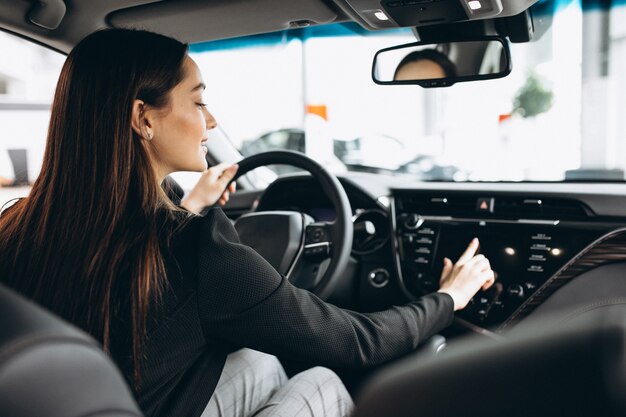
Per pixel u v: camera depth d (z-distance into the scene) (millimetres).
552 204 1806
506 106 7121
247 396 1305
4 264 947
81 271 896
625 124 4367
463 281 1296
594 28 4473
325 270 1693
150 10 1606
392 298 2049
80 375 430
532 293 1774
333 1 1461
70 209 953
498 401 347
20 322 430
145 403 895
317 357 989
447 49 1684
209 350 994
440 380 366
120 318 881
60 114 1012
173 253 943
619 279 1670
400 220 2023
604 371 325
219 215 1016
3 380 395
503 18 1594
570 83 5051
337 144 6797
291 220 1673
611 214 1700
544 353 345
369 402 386
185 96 1075
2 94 2557
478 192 1906
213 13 1618
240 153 2479
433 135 6988
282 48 6262
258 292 940
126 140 982
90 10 1608
